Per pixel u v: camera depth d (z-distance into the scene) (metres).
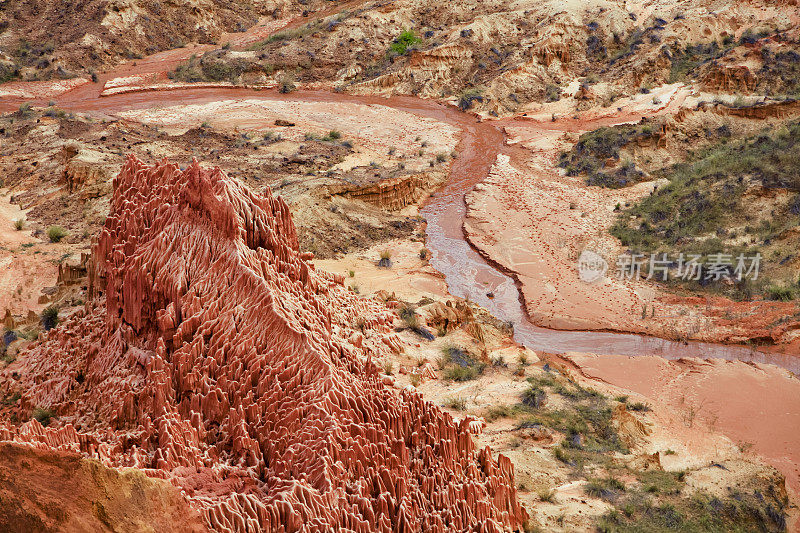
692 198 62.00
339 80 105.94
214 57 109.31
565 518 24.22
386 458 20.81
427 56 104.06
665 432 34.84
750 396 38.81
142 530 14.60
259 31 127.62
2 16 119.19
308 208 59.41
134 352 25.38
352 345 28.00
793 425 36.19
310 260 34.94
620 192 69.75
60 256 52.44
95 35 113.88
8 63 106.69
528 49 102.25
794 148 63.38
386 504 19.47
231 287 24.08
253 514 17.30
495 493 22.55
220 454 20.91
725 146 73.81
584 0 110.75
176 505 15.62
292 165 70.44
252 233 26.47
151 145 72.50
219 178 26.27
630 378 41.00
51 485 14.06
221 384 22.33
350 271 52.06
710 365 42.12
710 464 31.11
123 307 26.22
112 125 79.44
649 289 52.28
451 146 83.69
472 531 20.53
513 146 83.50
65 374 27.47
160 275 24.89
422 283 52.34
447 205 69.50
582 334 46.88
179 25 124.44
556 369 39.72
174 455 19.78
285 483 18.88
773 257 52.66
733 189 60.19
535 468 27.64
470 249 60.41
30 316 39.75
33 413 25.88
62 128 78.94
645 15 107.50
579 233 61.72
